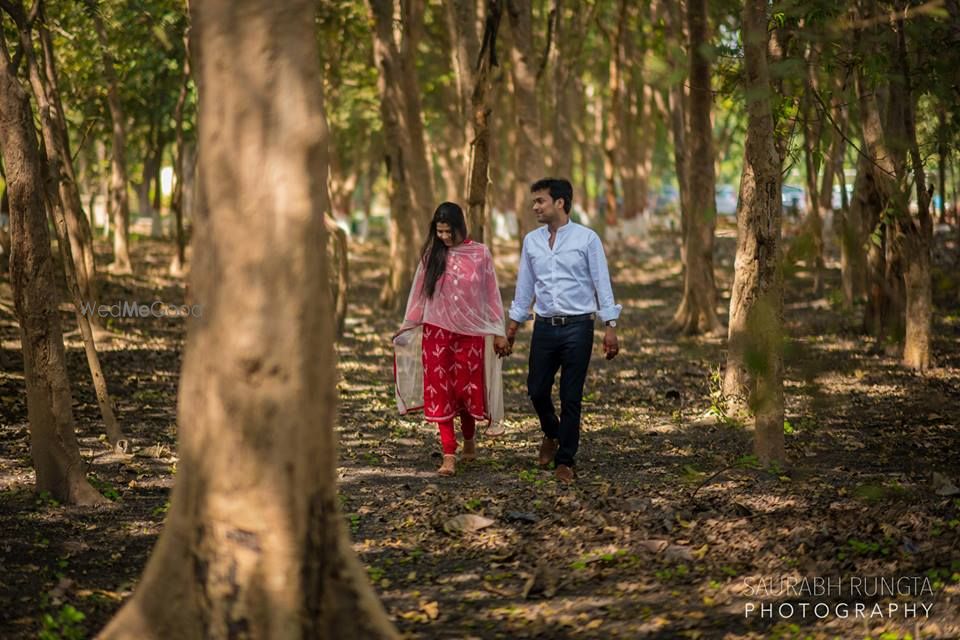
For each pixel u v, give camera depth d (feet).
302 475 15.33
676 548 24.82
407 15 83.92
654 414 44.93
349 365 59.62
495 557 24.95
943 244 86.94
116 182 102.37
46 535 26.55
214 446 15.33
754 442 33.58
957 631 19.13
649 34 107.04
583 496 29.78
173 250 107.76
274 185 14.93
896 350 56.80
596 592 22.57
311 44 15.12
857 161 60.44
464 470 34.24
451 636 20.21
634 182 159.43
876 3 26.40
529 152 78.38
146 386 50.93
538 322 31.94
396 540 26.63
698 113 69.87
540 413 32.96
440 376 33.12
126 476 33.17
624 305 95.71
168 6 67.05
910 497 27.96
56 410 29.48
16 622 20.44
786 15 21.91
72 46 70.23
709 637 19.72
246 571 15.28
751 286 41.29
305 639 15.46
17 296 29.19
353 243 163.53
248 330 14.98
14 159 28.53
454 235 32.94
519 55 77.61
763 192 31.40
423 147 86.53
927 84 25.13
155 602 16.11
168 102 107.76
